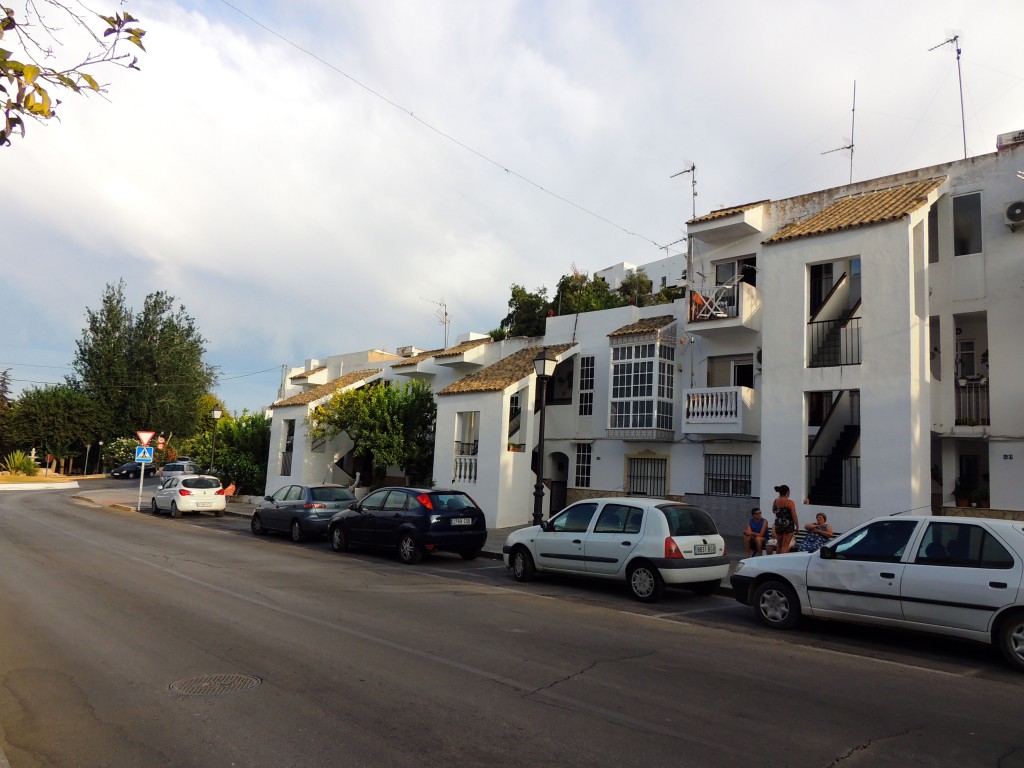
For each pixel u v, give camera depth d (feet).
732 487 60.39
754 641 26.73
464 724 16.76
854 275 54.70
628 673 21.38
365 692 19.03
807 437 50.26
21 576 37.55
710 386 63.57
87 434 163.22
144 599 31.71
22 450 165.17
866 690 20.30
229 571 40.86
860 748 15.76
